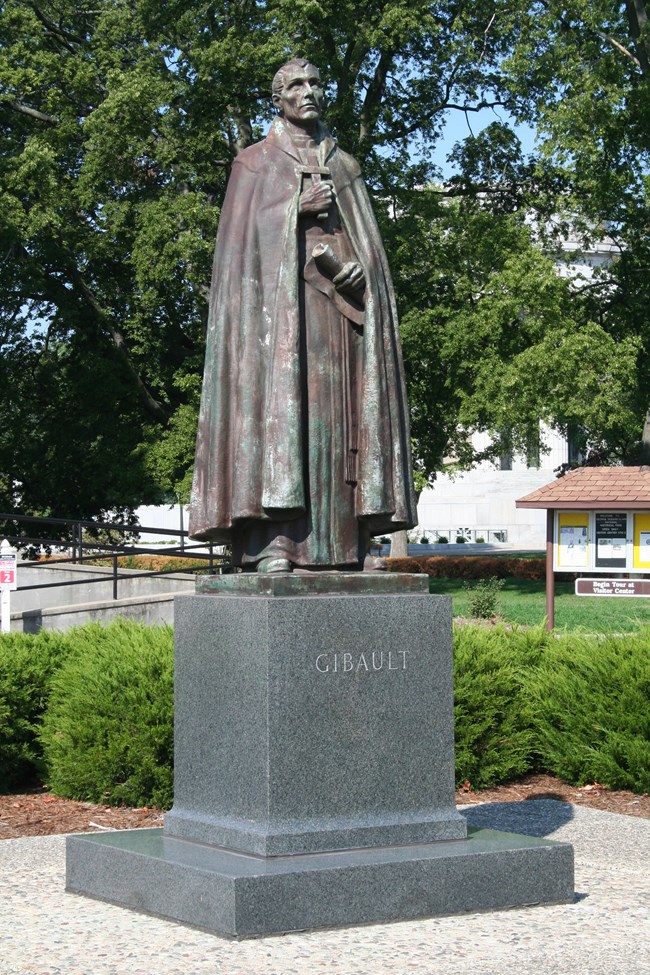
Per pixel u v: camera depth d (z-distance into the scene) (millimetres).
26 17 33438
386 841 6785
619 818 9758
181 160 30750
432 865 6559
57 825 9664
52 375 35250
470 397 30812
